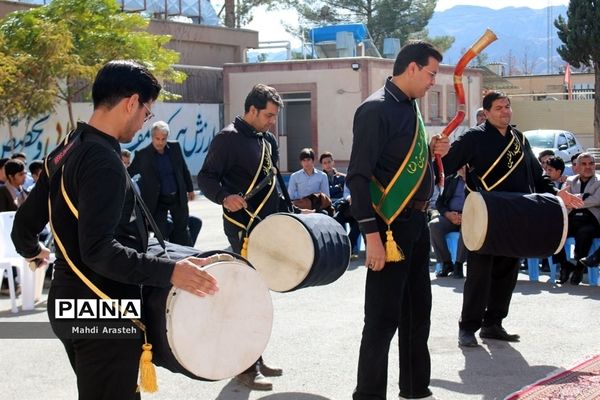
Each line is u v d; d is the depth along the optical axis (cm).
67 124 2586
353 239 1210
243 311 365
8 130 2422
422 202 505
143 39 2439
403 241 499
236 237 616
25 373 636
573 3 3703
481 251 643
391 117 489
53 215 349
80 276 348
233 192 618
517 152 674
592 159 982
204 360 355
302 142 3206
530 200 638
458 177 1017
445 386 585
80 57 2277
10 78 2112
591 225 969
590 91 4603
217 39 3600
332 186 1338
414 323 527
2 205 973
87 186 333
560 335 724
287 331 750
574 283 972
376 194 496
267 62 3131
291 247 555
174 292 348
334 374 618
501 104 669
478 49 517
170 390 588
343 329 755
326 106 3091
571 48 3728
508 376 607
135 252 337
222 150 613
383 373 501
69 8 2341
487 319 709
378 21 4725
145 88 351
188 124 3025
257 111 618
